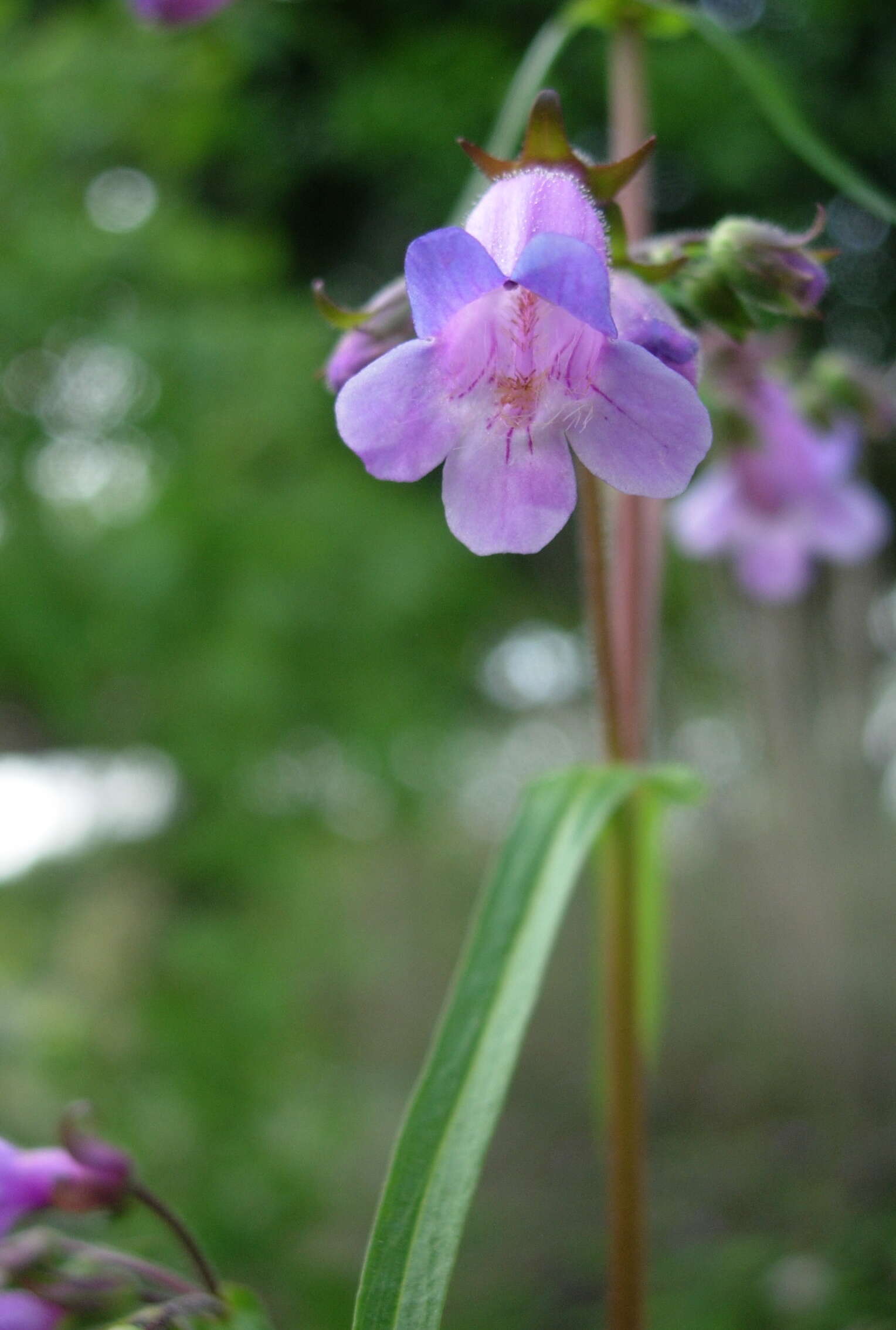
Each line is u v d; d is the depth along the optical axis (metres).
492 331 0.18
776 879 0.68
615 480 0.18
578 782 0.21
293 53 0.87
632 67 0.23
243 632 0.70
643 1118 0.22
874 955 0.62
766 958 0.67
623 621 0.22
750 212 0.89
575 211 0.19
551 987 0.80
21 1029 0.44
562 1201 0.54
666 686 0.86
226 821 0.71
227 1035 0.50
